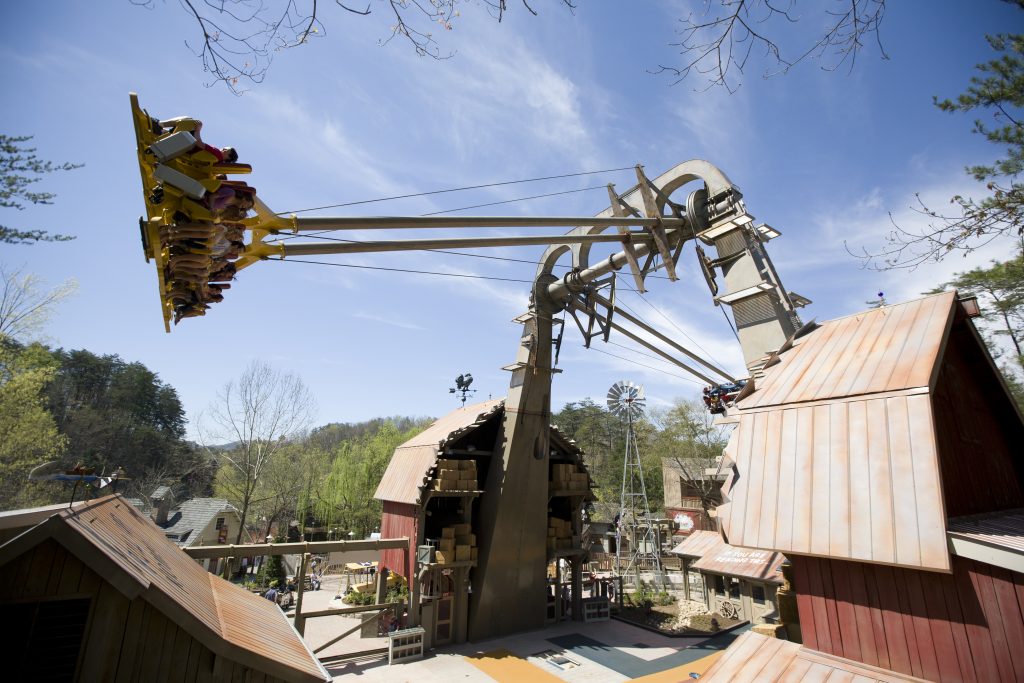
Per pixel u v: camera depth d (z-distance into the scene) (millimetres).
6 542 5695
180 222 3650
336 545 19062
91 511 6984
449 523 23031
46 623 5598
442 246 7715
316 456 50688
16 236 13023
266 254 5766
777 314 12492
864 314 9461
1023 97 8172
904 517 6395
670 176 15992
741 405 9391
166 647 6207
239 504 48188
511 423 21703
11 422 22469
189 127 3582
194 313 4465
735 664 7922
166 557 8367
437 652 18578
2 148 12297
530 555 21625
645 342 20234
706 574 23781
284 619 9984
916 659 6410
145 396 66625
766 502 7859
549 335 22375
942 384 8461
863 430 7340
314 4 3803
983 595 6023
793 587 8945
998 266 16953
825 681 6934
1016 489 9766
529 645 19391
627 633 21203
